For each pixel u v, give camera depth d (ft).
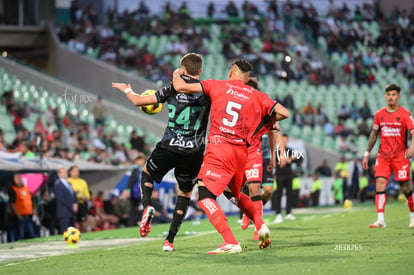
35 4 312.29
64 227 132.16
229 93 64.13
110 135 222.28
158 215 161.38
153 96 67.41
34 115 228.63
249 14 369.91
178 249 74.33
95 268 59.52
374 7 400.67
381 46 374.84
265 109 64.54
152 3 360.07
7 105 218.59
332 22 380.99
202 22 362.94
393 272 49.08
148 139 246.47
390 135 99.71
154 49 324.39
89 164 169.58
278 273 50.60
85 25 320.09
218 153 63.36
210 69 313.32
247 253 64.80
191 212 167.84
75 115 238.07
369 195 250.37
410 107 334.44
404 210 145.38
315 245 72.28
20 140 182.29
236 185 65.87
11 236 131.34
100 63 285.64
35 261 69.15
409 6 397.80
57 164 152.97
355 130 295.89
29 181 141.59
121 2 354.33
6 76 237.25
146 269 57.00
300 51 345.51
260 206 82.89
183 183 70.59
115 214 161.58
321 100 316.19
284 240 81.51
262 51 341.62
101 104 240.12
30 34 305.12
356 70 341.62
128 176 171.63
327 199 228.84
